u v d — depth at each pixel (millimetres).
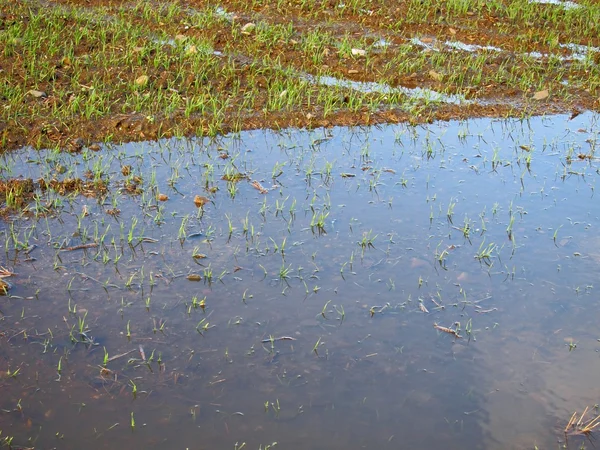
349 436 4117
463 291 5402
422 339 4902
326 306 5188
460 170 7250
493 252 5891
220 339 4824
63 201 6359
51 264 5500
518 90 9242
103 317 4969
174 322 4957
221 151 7402
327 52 9852
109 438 4008
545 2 12609
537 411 4344
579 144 7926
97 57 9078
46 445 3934
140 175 6840
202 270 5527
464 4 11914
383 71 9469
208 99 8359
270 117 8148
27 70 8609
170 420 4156
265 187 6777
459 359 4734
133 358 4613
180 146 7480
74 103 7832
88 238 5852
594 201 6719
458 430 4191
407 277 5547
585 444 4125
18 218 6062
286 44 10086
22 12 10547
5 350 4602
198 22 10719
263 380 4492
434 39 10789
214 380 4473
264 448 4004
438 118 8438
